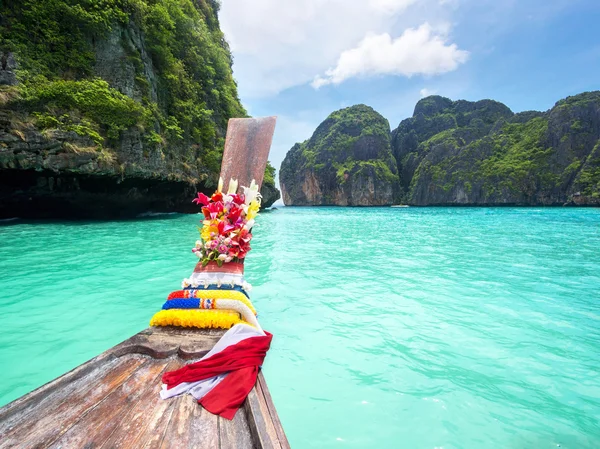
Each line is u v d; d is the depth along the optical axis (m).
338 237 13.59
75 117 14.39
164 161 18.56
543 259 8.54
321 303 4.90
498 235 14.30
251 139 4.46
